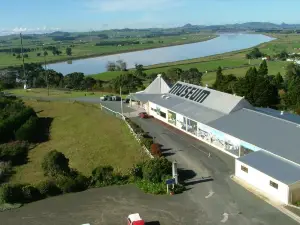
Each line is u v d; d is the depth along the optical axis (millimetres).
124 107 85938
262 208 36656
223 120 56062
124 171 47562
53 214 37156
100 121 74375
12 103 83562
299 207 36469
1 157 55000
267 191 39656
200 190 41094
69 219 36094
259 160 42625
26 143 62250
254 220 34531
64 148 59906
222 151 53594
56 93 116500
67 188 41469
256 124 51438
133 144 58094
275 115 57031
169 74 133125
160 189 40969
